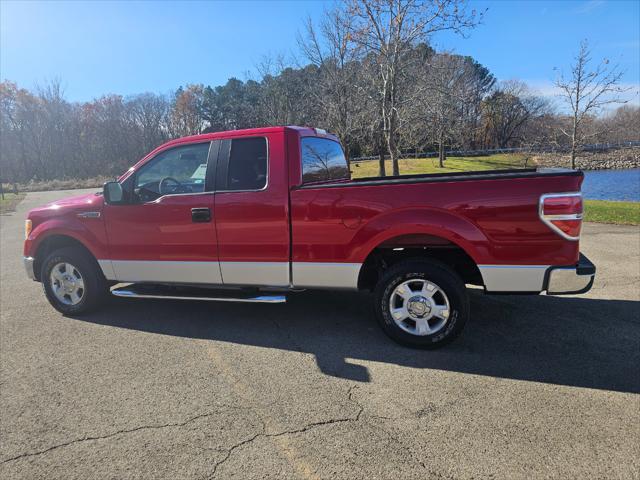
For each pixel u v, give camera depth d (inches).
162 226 172.4
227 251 164.9
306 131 172.2
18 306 211.2
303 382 129.5
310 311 194.2
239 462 94.9
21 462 97.0
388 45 543.2
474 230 137.6
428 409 113.6
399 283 149.3
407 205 142.9
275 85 920.9
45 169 2487.7
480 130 2316.7
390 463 93.4
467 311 144.6
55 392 127.2
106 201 175.3
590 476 88.0
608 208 521.0
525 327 167.8
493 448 97.3
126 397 123.3
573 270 132.0
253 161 161.5
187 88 2770.7
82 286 190.1
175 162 175.9
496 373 132.0
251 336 166.1
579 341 153.6
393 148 592.7
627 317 175.8
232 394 123.6
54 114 2490.2
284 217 156.1
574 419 107.3
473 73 1851.6
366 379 130.5
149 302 213.8
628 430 102.3
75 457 98.3
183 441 102.7
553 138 778.8
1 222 636.7
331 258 153.3
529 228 133.3
